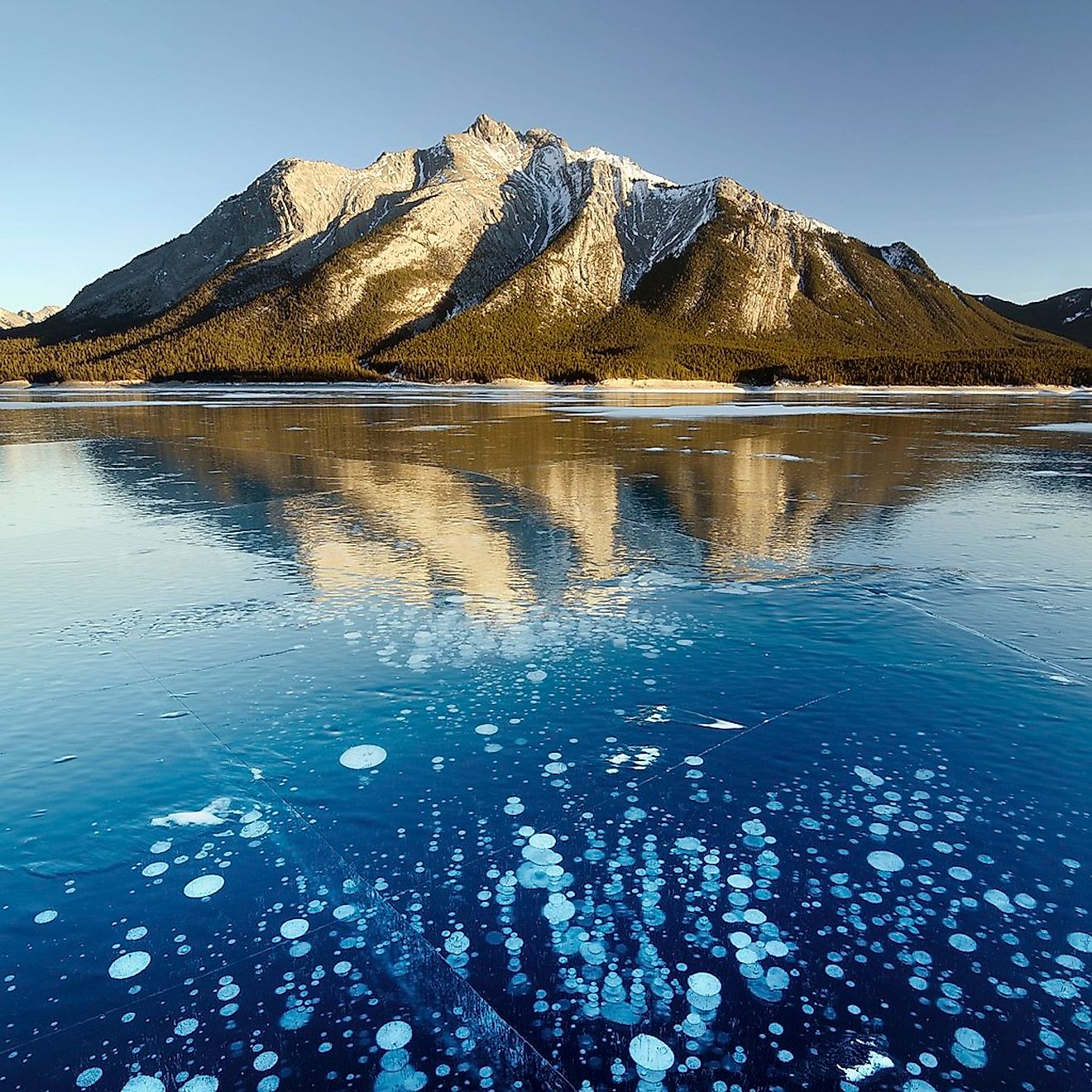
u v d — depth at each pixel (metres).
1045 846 3.11
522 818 3.31
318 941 2.59
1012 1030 2.24
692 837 3.17
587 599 6.37
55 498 10.91
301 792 3.53
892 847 3.10
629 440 19.72
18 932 2.65
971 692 4.56
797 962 2.49
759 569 7.27
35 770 3.73
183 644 5.38
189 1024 2.26
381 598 6.39
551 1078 2.07
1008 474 13.66
